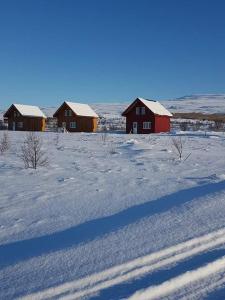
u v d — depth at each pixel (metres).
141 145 21.03
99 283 3.91
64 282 3.90
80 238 5.21
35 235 5.45
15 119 59.38
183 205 6.86
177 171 11.70
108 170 11.90
